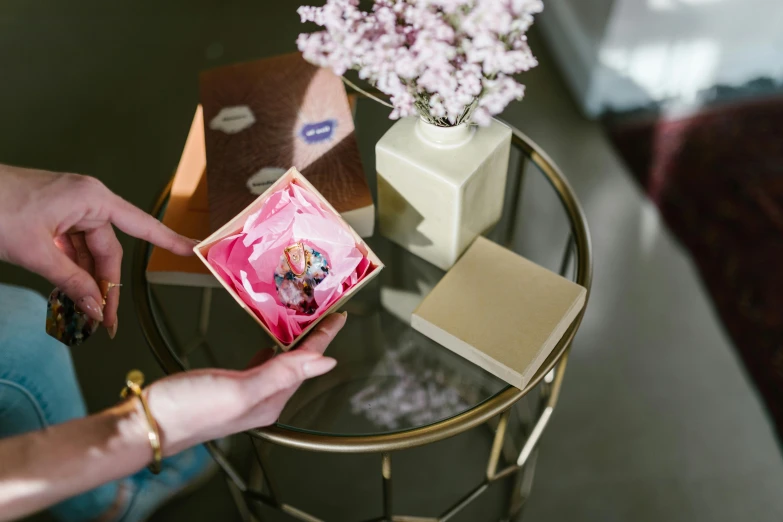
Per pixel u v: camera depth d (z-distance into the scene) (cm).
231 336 81
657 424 108
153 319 77
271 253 70
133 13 171
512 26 54
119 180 140
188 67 159
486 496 101
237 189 76
